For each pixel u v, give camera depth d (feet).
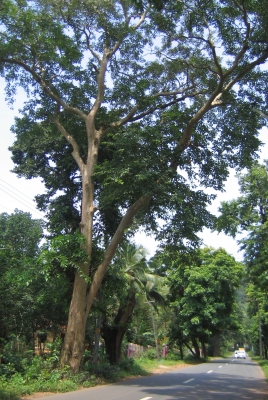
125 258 81.15
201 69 56.08
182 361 125.80
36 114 60.34
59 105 59.77
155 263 94.22
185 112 55.21
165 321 142.10
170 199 49.57
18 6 51.06
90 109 61.41
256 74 51.39
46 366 47.29
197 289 118.73
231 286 124.47
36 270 49.14
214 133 57.31
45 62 55.83
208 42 47.09
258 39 44.80
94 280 51.31
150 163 49.49
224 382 55.31
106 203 53.88
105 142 56.18
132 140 50.21
